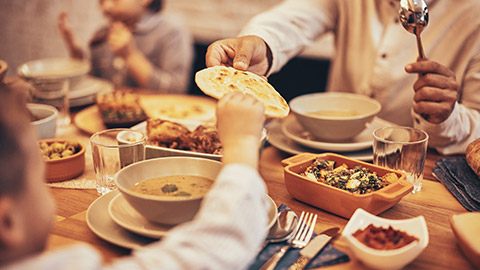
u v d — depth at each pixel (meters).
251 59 1.42
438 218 1.06
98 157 1.19
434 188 1.23
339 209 1.05
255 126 0.81
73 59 2.79
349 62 2.04
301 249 0.91
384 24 1.92
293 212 1.02
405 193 1.02
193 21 4.06
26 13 4.61
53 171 1.26
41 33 4.63
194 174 1.04
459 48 1.71
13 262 0.59
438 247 0.94
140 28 3.40
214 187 0.72
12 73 4.76
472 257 0.85
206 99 2.12
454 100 1.41
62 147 1.34
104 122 1.70
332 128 1.50
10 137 0.60
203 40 4.06
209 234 0.66
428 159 1.45
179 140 1.36
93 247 0.93
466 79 1.71
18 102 0.65
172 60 3.43
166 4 4.11
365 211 0.94
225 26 3.93
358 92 2.04
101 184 1.21
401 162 1.19
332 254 0.88
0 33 4.68
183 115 1.86
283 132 1.58
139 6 3.37
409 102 1.91
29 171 0.63
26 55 4.72
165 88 3.33
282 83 3.61
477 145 1.25
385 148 1.19
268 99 1.02
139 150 1.19
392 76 1.88
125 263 0.65
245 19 3.82
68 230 1.00
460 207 1.12
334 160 1.22
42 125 1.46
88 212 1.01
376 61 1.91
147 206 0.88
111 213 0.96
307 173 1.13
